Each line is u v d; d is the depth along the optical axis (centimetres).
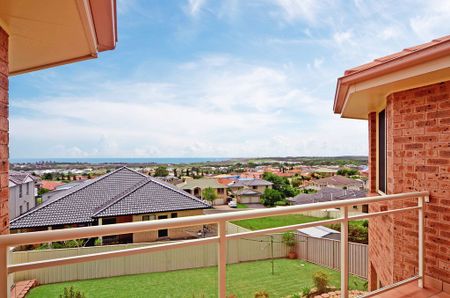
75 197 1440
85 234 128
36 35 198
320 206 205
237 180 4506
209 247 1017
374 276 531
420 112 305
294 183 4091
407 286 284
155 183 1519
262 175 4622
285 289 747
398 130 333
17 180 2225
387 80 295
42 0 153
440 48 232
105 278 895
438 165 286
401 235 332
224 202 3750
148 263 952
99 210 1284
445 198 279
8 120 181
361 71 307
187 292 759
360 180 2839
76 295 752
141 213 1285
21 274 848
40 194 2975
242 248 1077
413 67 266
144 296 741
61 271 875
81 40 210
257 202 3800
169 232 1131
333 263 994
